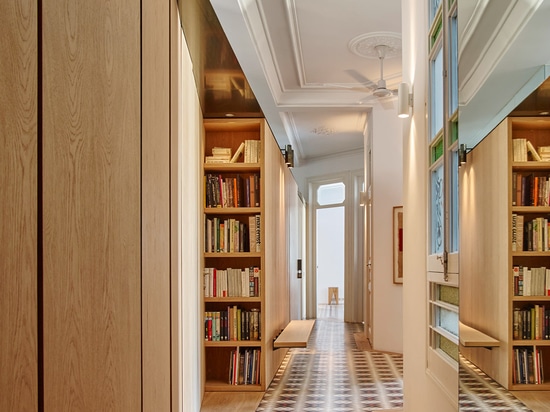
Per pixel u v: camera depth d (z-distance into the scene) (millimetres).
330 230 13398
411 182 3562
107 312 1542
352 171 12344
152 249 2174
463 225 1599
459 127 1648
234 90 4766
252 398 5145
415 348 3406
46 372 1145
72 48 1294
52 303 1176
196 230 4766
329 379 6145
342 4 5180
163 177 2441
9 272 992
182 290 3699
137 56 1906
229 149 5527
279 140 10664
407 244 3740
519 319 1103
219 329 5383
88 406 1384
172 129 2744
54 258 1188
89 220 1400
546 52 950
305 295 13188
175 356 2824
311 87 7582
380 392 5520
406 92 3541
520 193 1092
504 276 1208
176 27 2939
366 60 6676
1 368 956
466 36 1576
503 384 1211
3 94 972
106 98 1539
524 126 1072
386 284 7945
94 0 1443
